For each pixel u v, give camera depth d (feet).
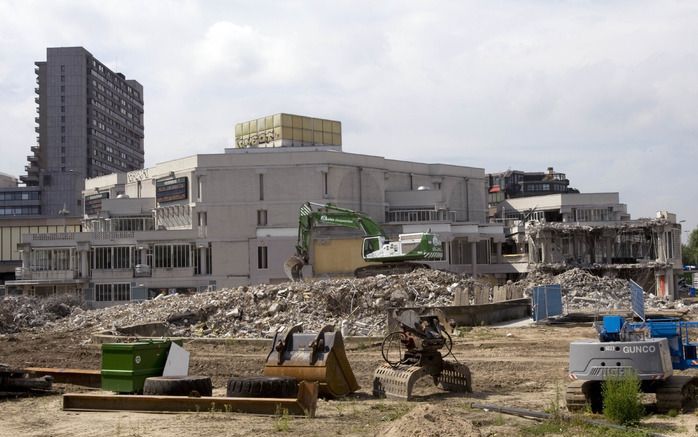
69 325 176.24
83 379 80.23
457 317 142.20
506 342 114.83
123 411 62.95
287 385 63.10
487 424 55.01
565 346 109.19
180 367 71.82
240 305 154.10
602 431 50.52
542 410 59.41
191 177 290.97
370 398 68.28
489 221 372.79
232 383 63.41
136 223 311.06
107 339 132.87
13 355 116.47
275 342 69.92
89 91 639.76
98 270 284.82
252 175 288.51
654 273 288.10
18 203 566.36
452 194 336.29
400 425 47.06
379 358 100.27
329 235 276.00
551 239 295.07
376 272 213.46
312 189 288.10
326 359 67.26
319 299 150.71
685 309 165.78
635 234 304.71
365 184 302.86
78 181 570.05
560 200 377.91
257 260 279.69
